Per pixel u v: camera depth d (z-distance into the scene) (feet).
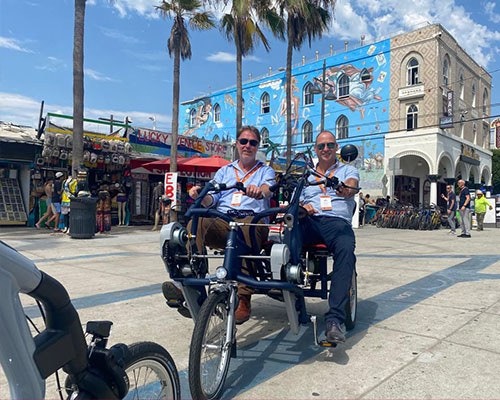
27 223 49.75
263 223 12.78
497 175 136.98
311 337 14.12
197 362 9.16
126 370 7.34
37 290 6.10
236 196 12.89
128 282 21.74
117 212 55.72
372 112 95.09
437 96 86.07
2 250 5.55
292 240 11.72
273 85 115.96
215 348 10.01
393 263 28.12
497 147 141.18
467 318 15.79
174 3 55.62
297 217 12.02
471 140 105.70
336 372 11.30
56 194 43.42
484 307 17.29
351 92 98.53
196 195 12.81
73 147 41.06
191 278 10.89
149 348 7.86
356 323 15.37
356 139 97.40
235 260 10.81
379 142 93.91
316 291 13.43
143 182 59.41
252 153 13.64
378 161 93.76
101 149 51.24
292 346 13.28
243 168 13.82
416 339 13.65
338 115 100.73
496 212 69.36
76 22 40.55
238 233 11.56
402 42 90.48
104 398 6.79
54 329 6.45
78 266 26.05
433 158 86.17
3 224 47.96
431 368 11.43
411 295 19.40
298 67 109.09
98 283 21.44
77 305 17.31
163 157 61.05
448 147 91.25
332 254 13.02
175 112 53.67
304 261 13.14
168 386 8.36
